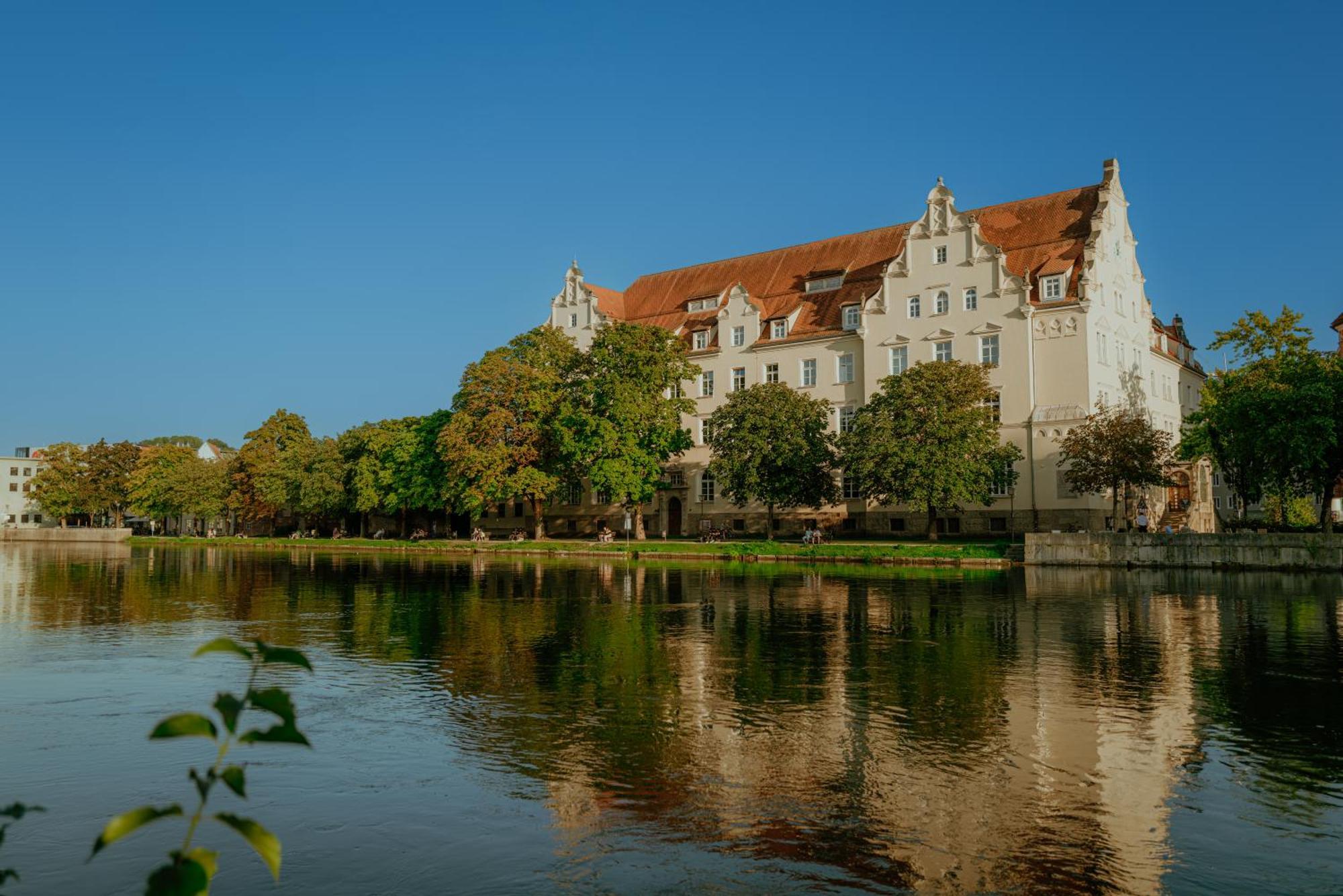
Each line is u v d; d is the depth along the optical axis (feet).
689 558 214.90
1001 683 62.54
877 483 204.13
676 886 31.60
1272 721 52.29
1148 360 262.26
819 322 272.10
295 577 167.94
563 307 325.62
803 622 93.45
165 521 506.48
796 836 35.88
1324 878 32.04
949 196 242.17
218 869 33.35
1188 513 230.27
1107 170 244.42
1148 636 82.84
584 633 87.20
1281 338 204.13
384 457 316.40
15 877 14.01
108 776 44.34
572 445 255.70
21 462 653.71
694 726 52.03
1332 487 165.68
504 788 41.83
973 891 31.12
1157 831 36.17
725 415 228.63
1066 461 216.95
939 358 242.58
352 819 38.14
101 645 82.79
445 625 93.91
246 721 53.93
